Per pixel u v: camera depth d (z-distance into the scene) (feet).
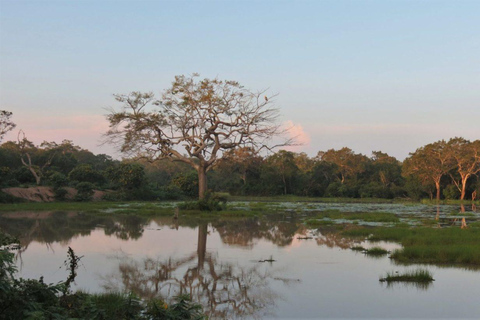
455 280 37.96
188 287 35.50
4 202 139.95
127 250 52.90
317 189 307.78
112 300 28.17
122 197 184.14
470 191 264.11
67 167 246.27
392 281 37.63
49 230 71.97
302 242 61.98
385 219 98.12
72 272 26.61
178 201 197.67
